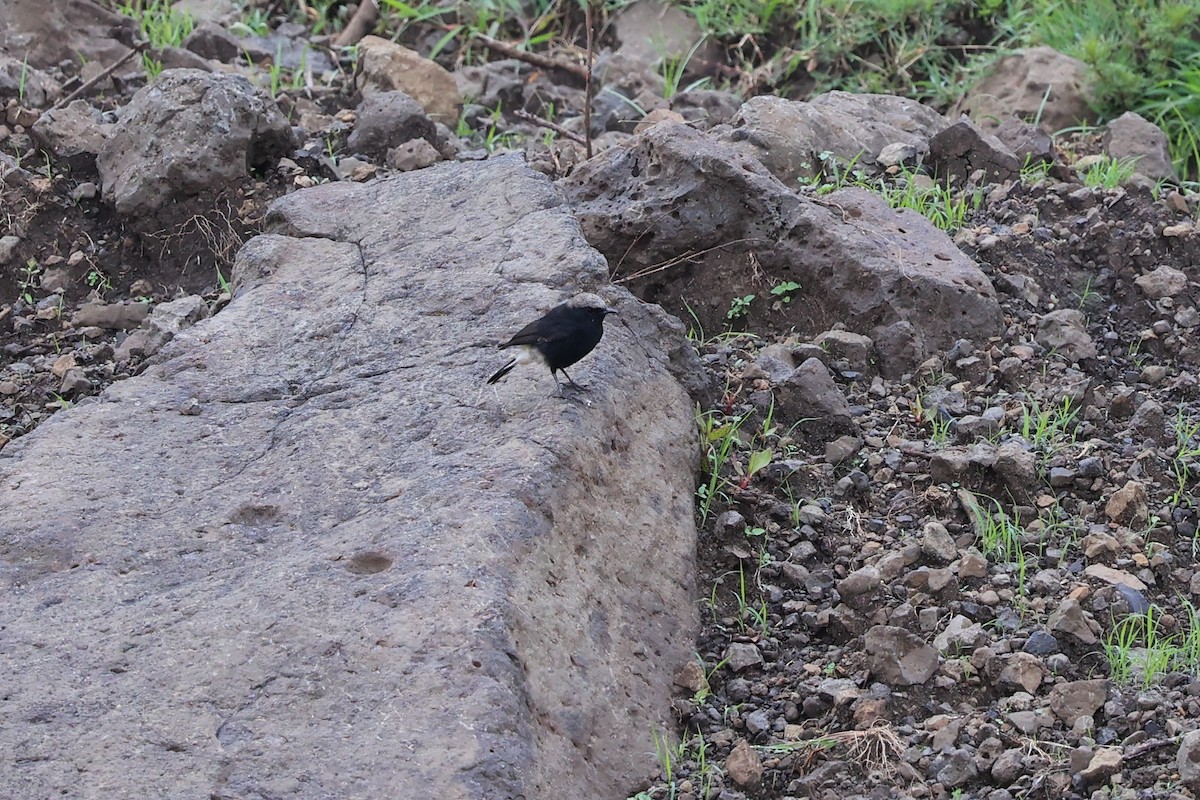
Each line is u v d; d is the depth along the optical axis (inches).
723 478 421.4
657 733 336.8
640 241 503.2
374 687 301.7
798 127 589.6
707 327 500.1
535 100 732.0
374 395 399.9
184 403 405.7
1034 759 323.9
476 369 402.9
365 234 485.1
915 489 424.2
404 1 824.9
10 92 614.2
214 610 323.9
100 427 395.9
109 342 528.4
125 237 562.3
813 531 407.5
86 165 584.7
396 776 283.6
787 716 349.4
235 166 559.5
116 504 363.3
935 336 483.5
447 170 513.0
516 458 359.3
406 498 353.7
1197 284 516.4
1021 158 604.4
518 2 831.1
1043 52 732.0
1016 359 472.1
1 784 281.1
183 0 806.5
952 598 379.9
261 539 351.9
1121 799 306.2
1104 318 513.3
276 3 821.2
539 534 342.0
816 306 490.3
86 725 295.4
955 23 792.9
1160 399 472.4
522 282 438.3
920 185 578.9
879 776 323.6
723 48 803.4
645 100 727.7
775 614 385.1
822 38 774.5
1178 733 325.1
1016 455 416.8
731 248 499.2
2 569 343.3
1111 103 724.7
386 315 435.8
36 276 554.6
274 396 407.8
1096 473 423.8
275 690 302.8
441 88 688.4
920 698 346.6
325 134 625.0
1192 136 705.0
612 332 425.1
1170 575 392.2
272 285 462.9
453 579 322.7
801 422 446.3
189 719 297.1
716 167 491.5
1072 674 352.8
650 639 358.0
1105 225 534.0
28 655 314.7
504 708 297.7
